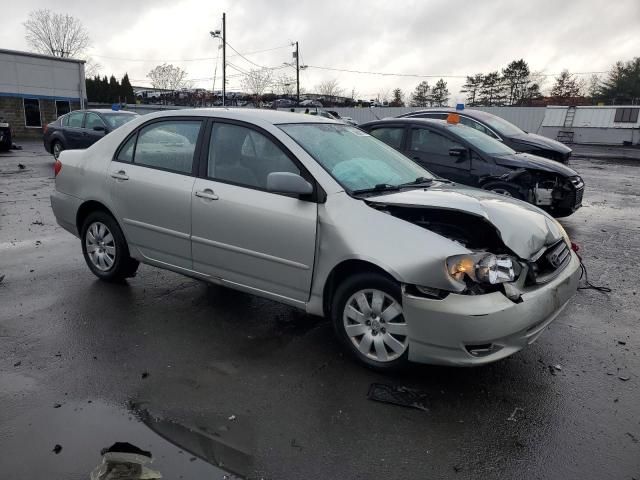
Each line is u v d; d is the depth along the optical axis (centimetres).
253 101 5388
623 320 448
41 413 292
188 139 426
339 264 342
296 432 281
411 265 310
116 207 465
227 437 275
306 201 356
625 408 312
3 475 243
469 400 316
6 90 2870
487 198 391
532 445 276
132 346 376
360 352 348
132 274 504
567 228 818
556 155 918
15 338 383
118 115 1459
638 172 1759
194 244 415
